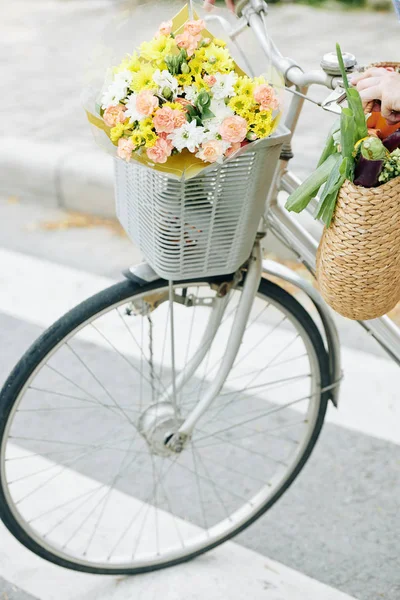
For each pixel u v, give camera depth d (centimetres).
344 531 224
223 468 248
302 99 171
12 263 362
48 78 573
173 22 146
